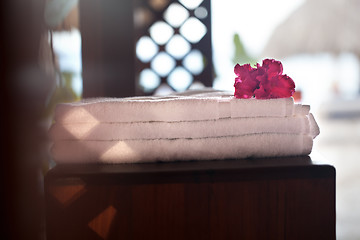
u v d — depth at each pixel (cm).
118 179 80
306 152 88
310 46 955
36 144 82
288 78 89
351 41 937
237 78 91
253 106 86
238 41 411
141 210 80
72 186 79
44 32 90
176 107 85
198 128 86
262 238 81
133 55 147
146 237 80
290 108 87
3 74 76
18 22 78
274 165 81
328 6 943
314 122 90
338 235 196
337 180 314
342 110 770
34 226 81
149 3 175
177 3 176
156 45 176
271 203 81
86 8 143
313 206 81
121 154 85
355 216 225
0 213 76
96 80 144
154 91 177
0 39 75
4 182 76
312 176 81
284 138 87
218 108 86
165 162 86
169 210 80
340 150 454
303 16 955
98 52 144
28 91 80
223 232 81
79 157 86
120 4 146
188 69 178
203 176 80
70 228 80
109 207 80
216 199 80
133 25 147
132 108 85
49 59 93
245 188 80
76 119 85
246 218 81
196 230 81
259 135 87
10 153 76
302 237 81
